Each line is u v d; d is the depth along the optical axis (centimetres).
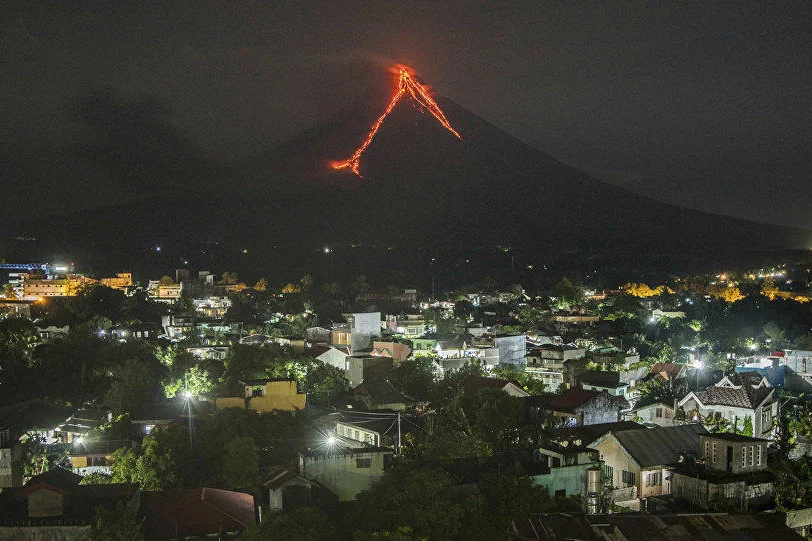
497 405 7631
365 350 12825
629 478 5925
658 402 8838
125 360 10806
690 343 15550
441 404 8875
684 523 4341
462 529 5134
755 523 4391
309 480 6025
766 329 16112
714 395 8500
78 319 15625
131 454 6525
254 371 9894
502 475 5562
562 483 5878
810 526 4962
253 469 6512
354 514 5453
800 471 5434
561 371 12612
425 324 16800
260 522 5234
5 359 10731
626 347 14812
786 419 8625
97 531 4775
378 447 6588
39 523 4950
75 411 9138
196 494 5691
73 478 5684
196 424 7994
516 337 14462
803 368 11519
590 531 4200
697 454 5875
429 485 5247
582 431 6825
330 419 8475
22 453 7275
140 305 17962
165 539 5184
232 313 19362
